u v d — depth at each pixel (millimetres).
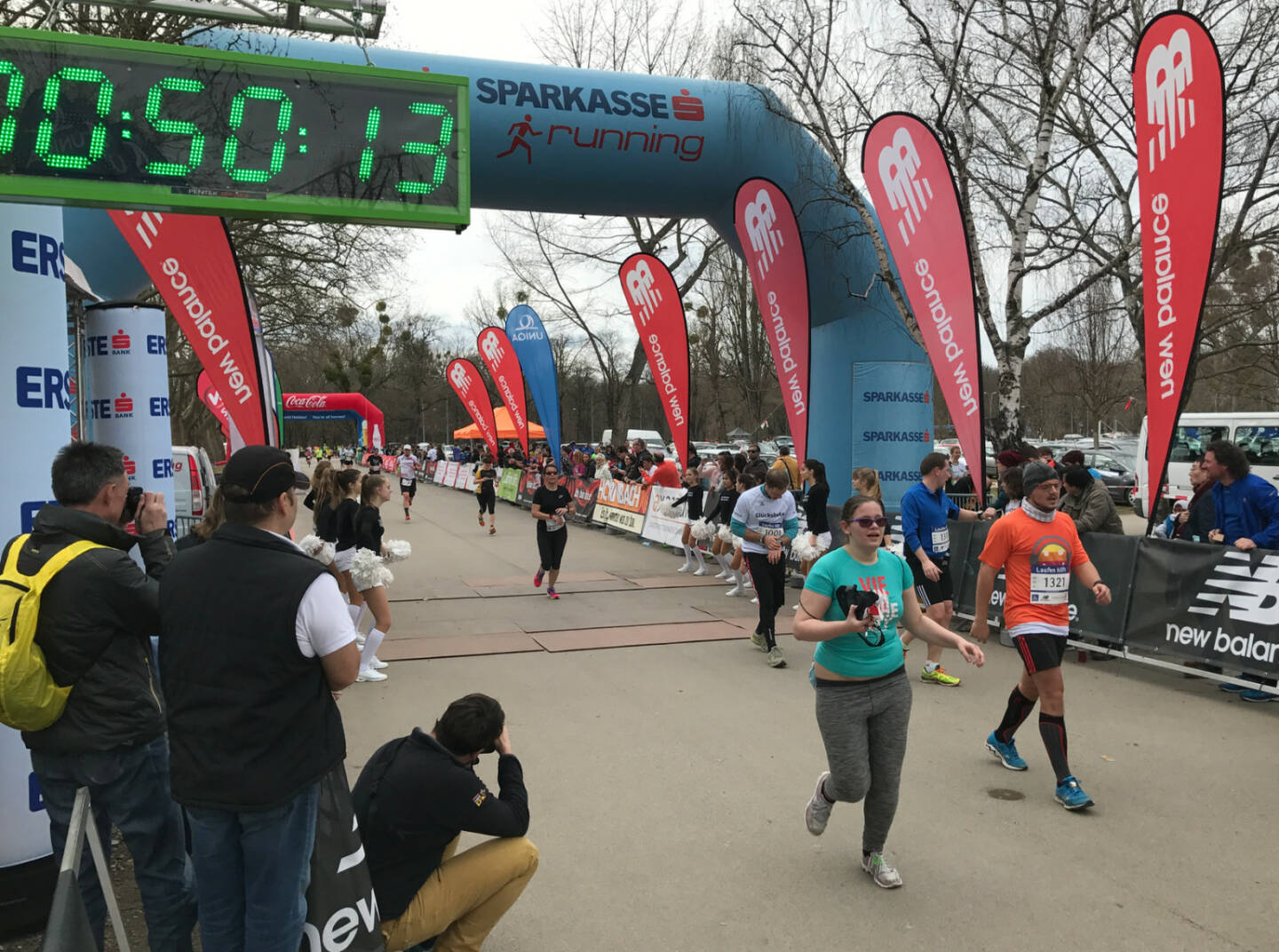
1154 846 4203
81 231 8438
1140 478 18672
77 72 3479
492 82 11180
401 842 2830
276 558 2422
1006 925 3516
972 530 9031
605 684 7133
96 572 2791
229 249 7309
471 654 8125
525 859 3039
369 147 3854
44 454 3758
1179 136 7160
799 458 11773
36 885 3588
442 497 30688
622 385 41344
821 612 3783
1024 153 13086
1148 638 7160
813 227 12852
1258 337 24062
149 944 3160
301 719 2416
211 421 38312
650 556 14922
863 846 3928
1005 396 12375
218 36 10172
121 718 2854
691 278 30250
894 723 3803
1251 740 5691
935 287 9180
